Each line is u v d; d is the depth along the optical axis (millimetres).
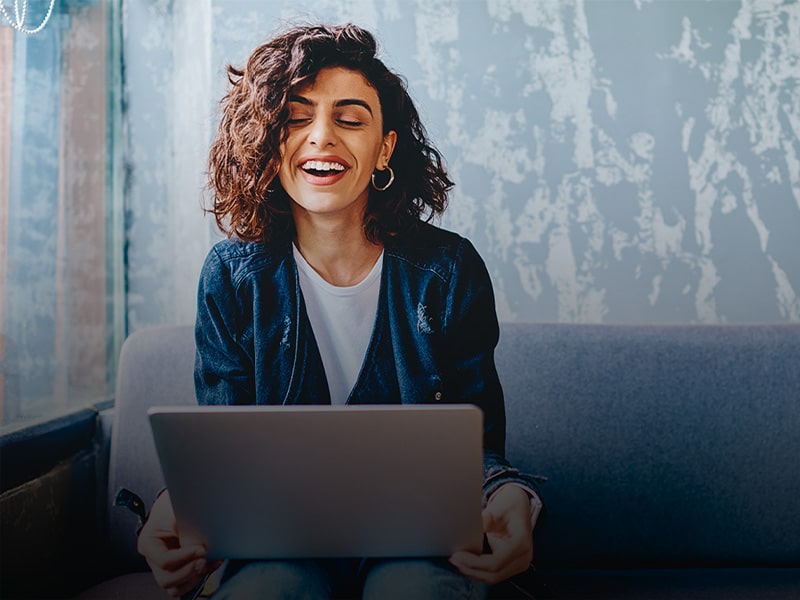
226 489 797
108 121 1684
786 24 1771
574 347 1348
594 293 1777
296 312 1323
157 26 1758
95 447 1316
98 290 1639
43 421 1204
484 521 976
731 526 1286
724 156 1779
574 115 1779
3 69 1389
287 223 1362
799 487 1295
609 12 1780
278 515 817
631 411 1316
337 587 1045
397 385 1319
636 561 1287
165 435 765
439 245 1378
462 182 1771
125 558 1264
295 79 1377
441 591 856
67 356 1541
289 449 772
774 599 1158
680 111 1776
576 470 1301
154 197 1751
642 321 1775
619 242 1778
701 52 1778
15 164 1412
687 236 1776
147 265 1752
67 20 1558
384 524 825
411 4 1768
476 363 1329
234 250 1347
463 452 774
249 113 1393
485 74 1774
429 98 1769
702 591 1197
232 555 854
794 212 1777
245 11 1743
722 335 1359
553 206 1777
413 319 1334
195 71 1743
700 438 1307
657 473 1297
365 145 1402
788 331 1369
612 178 1779
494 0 1777
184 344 1347
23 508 1062
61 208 1531
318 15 1754
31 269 1452
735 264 1776
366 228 1369
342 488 797
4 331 1379
